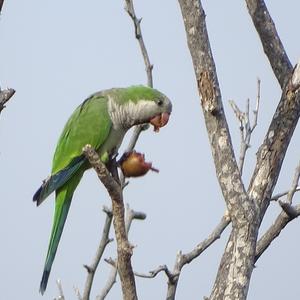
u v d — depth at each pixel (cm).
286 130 727
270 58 859
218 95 698
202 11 707
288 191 835
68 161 1138
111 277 856
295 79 731
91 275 874
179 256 848
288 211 761
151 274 844
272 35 858
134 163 785
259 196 711
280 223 774
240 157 854
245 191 683
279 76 852
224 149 689
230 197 680
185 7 709
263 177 717
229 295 654
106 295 847
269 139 731
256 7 863
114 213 632
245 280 658
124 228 629
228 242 683
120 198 628
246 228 671
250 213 674
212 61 703
